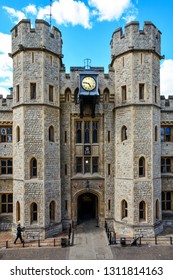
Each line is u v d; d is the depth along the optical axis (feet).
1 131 69.15
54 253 48.39
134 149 58.95
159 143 63.82
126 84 61.21
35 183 57.72
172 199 70.49
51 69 61.62
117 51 63.77
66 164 66.03
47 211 58.44
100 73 65.98
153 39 60.85
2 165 69.26
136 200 58.39
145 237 57.77
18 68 60.70
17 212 60.54
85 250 49.93
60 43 64.18
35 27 59.11
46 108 59.67
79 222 69.15
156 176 61.62
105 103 66.69
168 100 70.59
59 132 63.26
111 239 55.06
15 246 52.49
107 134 66.39
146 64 60.34
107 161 66.13
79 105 66.18
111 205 65.57
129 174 59.47
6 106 67.82
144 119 59.77
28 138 58.34
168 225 68.08
